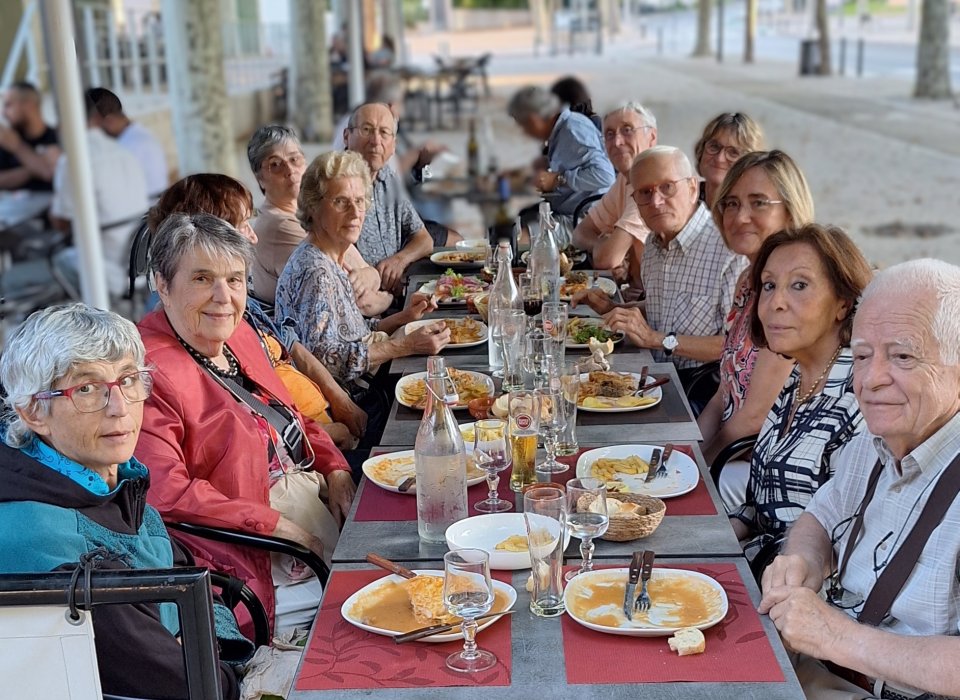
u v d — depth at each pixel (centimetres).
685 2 6081
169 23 958
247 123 1415
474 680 148
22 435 174
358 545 193
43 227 532
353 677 150
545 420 227
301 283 333
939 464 169
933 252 770
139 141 582
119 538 175
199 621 137
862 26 4256
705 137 417
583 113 601
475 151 738
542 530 164
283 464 260
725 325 342
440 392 192
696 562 183
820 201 974
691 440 241
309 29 1342
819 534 198
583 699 143
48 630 137
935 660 155
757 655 153
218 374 251
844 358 219
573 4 3684
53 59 442
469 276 432
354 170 335
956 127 1447
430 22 4925
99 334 172
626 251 455
